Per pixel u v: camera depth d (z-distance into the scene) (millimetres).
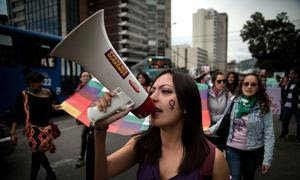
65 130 7535
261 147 2799
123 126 1751
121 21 86688
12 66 8633
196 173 1174
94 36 1017
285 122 6672
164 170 1250
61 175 4137
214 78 3715
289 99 6523
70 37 992
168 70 1263
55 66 10281
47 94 3566
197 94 1238
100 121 1063
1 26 8383
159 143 1316
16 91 8742
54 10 67250
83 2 76312
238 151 2859
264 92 2814
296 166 4645
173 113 1199
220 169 1205
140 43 93750
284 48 37562
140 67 24125
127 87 1038
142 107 1073
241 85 2918
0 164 4660
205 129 3234
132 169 4367
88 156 1178
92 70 1062
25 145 5949
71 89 10992
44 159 3576
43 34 9805
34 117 3387
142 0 94812
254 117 2771
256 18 39406
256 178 4113
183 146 1267
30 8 71375
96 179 1169
